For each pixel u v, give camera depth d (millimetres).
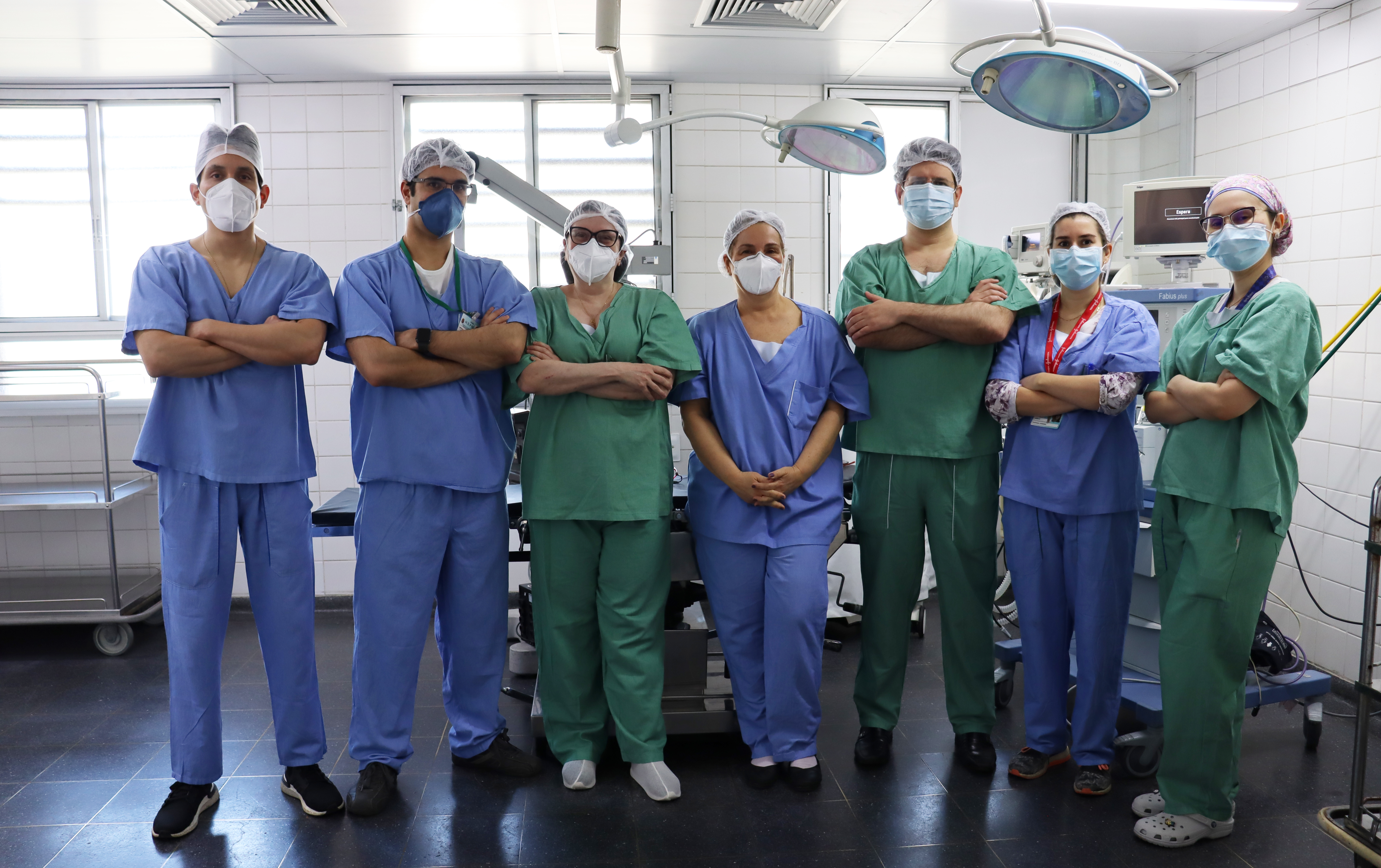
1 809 2396
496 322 2357
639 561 2447
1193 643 2178
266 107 4141
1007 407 2400
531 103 4227
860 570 3619
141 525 4180
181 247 2264
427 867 2115
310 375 4234
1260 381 2049
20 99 4082
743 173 4297
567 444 2422
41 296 4184
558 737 2557
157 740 2828
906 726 2885
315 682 2389
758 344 2504
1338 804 2391
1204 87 3943
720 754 2707
